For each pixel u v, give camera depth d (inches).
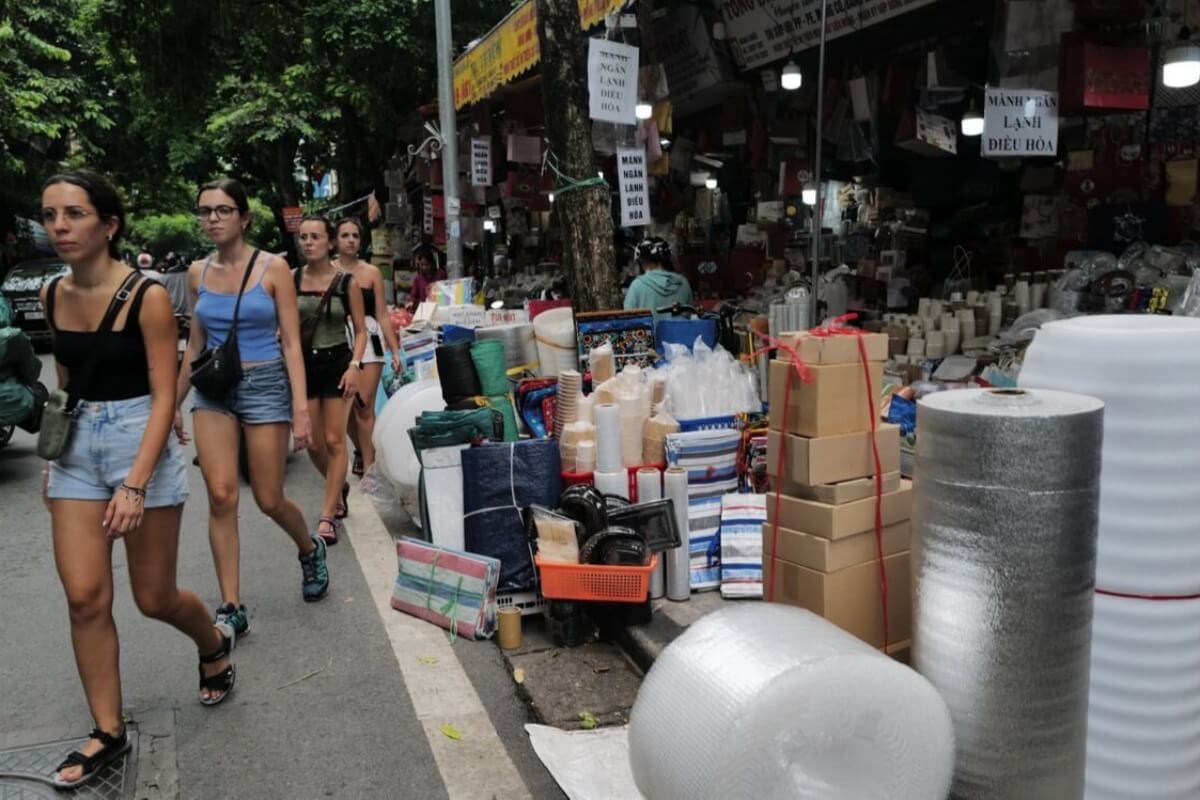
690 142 354.6
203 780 117.3
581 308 233.1
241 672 148.3
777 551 121.3
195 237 2193.7
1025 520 82.8
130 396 116.2
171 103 700.7
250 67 737.0
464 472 167.2
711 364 191.0
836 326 125.3
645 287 255.1
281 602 178.4
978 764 87.3
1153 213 226.8
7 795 113.1
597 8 223.3
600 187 231.9
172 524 122.0
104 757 118.0
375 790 114.8
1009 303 225.5
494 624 161.3
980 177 286.7
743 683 76.3
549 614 157.1
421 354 262.4
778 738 75.0
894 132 274.8
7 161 782.5
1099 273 205.9
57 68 817.5
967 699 87.0
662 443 173.3
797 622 85.7
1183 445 89.2
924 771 81.0
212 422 158.1
